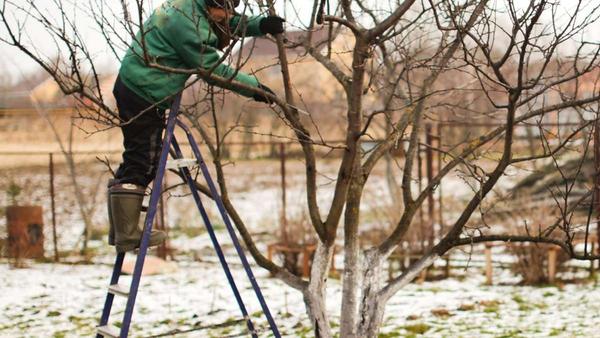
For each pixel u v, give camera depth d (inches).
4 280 482.3
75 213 792.9
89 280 484.1
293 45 217.6
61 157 1233.4
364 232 553.0
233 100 782.5
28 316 385.7
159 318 377.7
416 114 217.9
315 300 214.7
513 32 169.0
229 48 171.2
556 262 472.4
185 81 187.9
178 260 570.6
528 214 487.8
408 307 401.4
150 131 191.5
